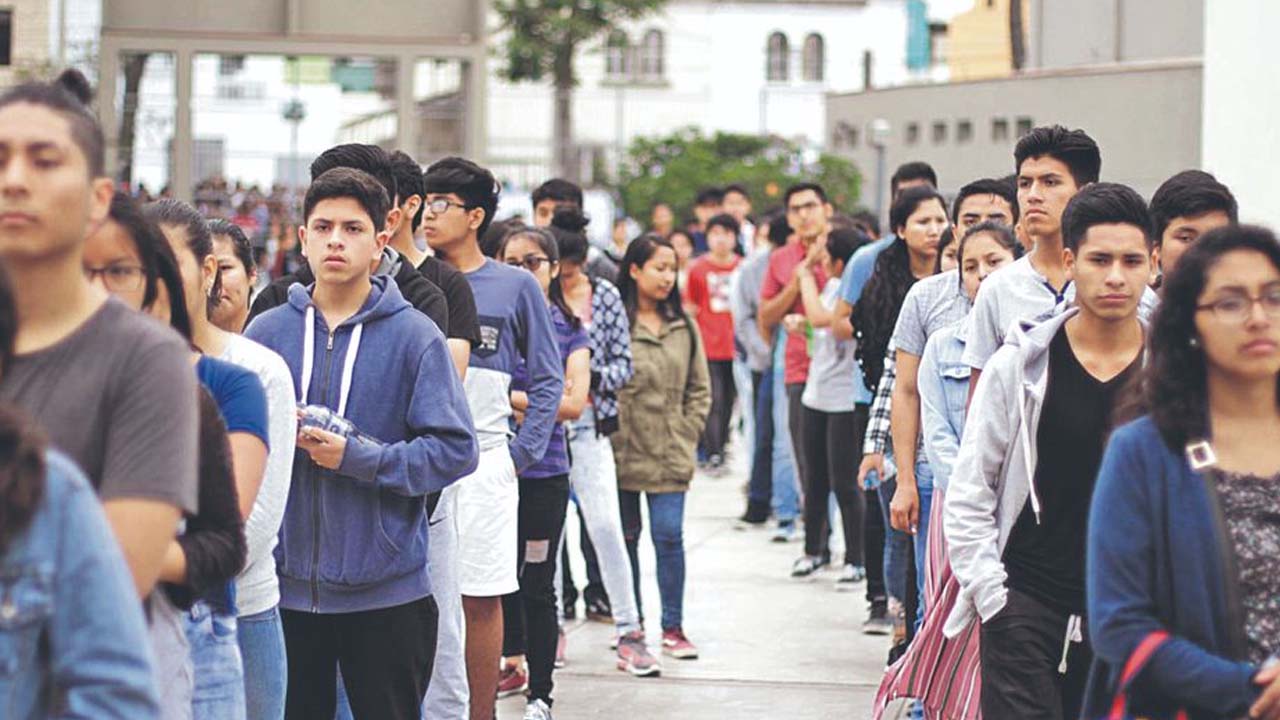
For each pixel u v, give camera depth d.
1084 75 29.44
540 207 14.47
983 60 69.94
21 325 4.78
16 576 4.06
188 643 5.82
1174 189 8.60
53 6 47.28
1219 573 5.33
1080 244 7.13
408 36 22.83
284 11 22.42
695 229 26.97
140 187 22.75
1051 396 7.19
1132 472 5.43
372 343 7.91
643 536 18.20
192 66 22.28
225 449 5.58
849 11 96.12
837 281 14.95
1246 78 17.42
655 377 12.53
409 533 7.84
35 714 4.16
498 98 77.00
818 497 15.57
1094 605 5.46
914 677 8.00
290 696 7.86
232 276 7.89
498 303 10.05
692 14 94.19
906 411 10.23
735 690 11.79
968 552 7.29
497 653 9.76
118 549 4.25
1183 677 5.27
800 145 70.88
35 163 4.61
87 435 4.76
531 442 10.12
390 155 9.11
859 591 15.20
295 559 7.75
